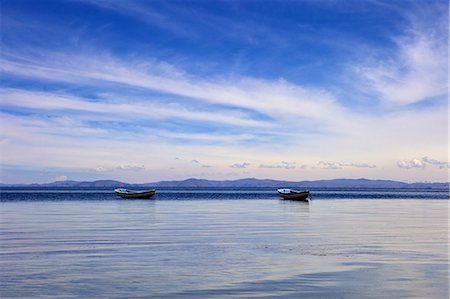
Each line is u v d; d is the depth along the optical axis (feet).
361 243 92.94
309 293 54.44
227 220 152.05
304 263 71.46
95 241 95.91
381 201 362.74
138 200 352.69
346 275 63.16
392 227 128.06
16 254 79.77
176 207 243.60
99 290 55.62
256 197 451.12
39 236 104.63
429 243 93.15
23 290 55.62
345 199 409.28
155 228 123.34
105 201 329.31
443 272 65.05
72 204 280.51
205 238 100.78
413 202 344.28
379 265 69.82
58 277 62.08
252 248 86.38
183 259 75.00
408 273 64.49
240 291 55.26
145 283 58.90
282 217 168.14
